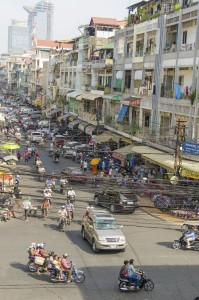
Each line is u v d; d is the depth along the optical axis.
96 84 65.19
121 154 43.25
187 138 35.47
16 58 199.88
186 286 19.20
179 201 31.89
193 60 35.97
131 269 18.47
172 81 40.72
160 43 42.41
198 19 35.41
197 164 31.95
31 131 68.19
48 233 26.70
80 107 70.75
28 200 29.97
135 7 52.91
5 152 50.03
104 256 22.83
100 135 51.84
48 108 94.12
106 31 71.00
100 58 64.56
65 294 17.86
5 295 17.44
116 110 54.69
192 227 26.20
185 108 36.94
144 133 43.19
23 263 21.28
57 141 57.81
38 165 44.00
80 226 28.67
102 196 33.12
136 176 38.94
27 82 145.25
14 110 108.81
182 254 23.58
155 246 24.73
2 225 28.05
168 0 44.50
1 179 34.53
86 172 44.72
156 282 19.52
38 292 17.94
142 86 46.34
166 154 35.16
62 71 89.44
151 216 31.73
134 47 49.78
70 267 19.23
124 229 27.95
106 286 18.89
